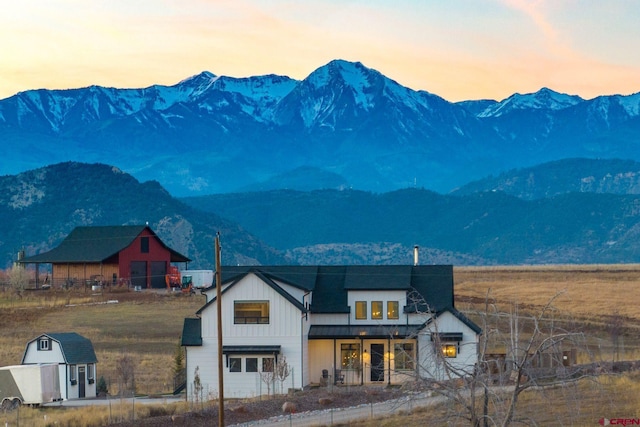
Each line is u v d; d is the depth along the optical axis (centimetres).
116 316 15988
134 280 19762
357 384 10694
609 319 14675
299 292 10794
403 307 11025
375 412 8088
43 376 10081
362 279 11269
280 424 7788
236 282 10619
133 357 12662
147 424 7988
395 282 11125
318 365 10956
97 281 19362
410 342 10681
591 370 8312
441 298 11044
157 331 14625
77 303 17250
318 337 10794
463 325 10481
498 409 5506
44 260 19762
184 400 9975
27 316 15938
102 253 19612
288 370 10462
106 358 12619
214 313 10644
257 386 10519
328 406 8762
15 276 19325
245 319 10594
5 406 9988
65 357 10906
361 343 10825
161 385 11138
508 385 6706
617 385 7981
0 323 15362
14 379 10038
